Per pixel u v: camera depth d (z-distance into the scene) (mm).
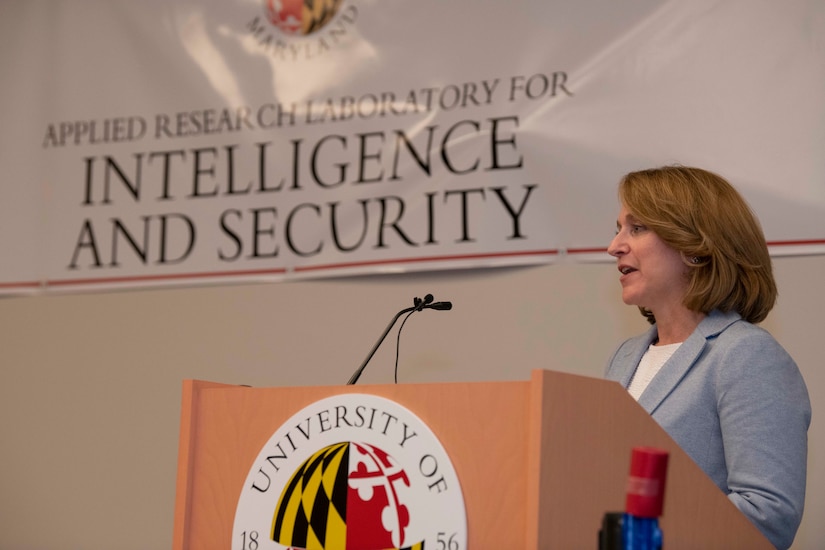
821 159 2969
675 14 3193
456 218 3359
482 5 3449
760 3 3094
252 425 1667
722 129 3070
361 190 3500
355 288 3496
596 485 1417
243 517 1608
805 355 2924
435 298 3385
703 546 1540
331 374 3475
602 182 3201
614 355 2299
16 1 4062
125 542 3658
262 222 3619
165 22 3875
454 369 3320
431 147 3434
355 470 1526
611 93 3232
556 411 1387
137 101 3854
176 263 3703
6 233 3934
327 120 3590
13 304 3938
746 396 1836
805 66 3020
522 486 1393
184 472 1694
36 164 3939
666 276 2094
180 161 3758
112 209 3816
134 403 3736
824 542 2818
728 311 2041
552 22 3344
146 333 3758
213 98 3752
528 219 3279
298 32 3689
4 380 3910
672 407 1917
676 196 2084
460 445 1453
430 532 1437
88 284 3809
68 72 3965
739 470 1782
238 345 3621
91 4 3988
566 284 3230
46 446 3820
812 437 2883
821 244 2934
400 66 3525
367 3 3613
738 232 2049
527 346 3248
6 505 3822
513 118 3340
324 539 1521
